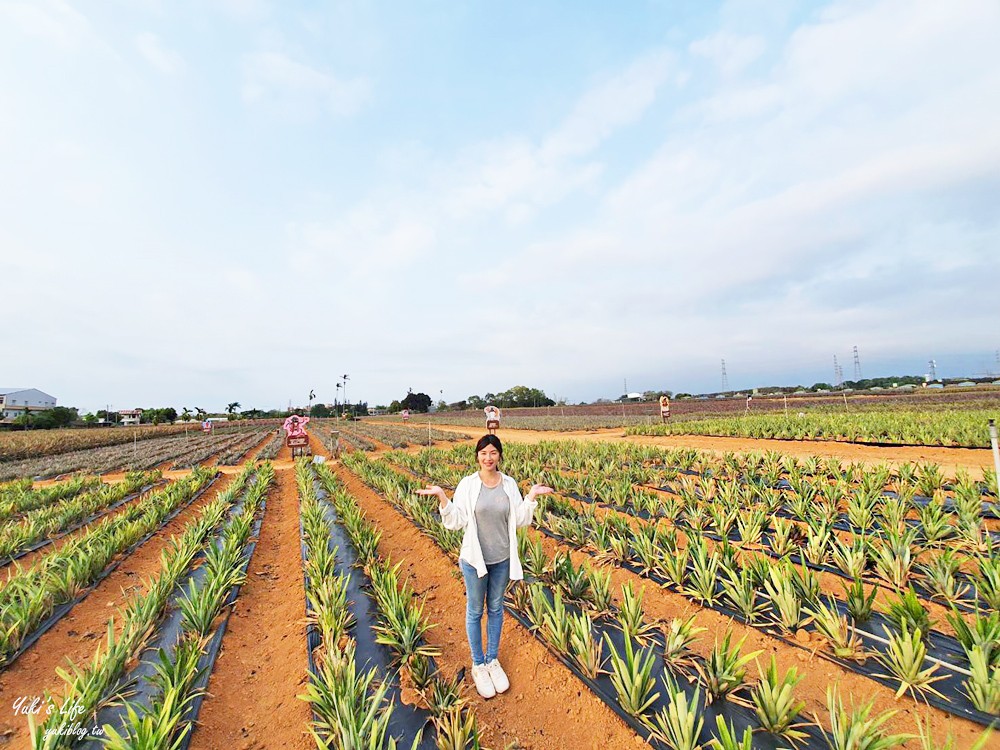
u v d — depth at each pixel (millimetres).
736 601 3877
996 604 3590
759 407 41469
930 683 2959
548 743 2789
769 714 2594
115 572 5906
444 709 2961
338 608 4160
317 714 2988
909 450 12438
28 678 3643
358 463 15188
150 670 3629
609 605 4113
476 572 3152
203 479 13312
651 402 67125
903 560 4191
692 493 7488
